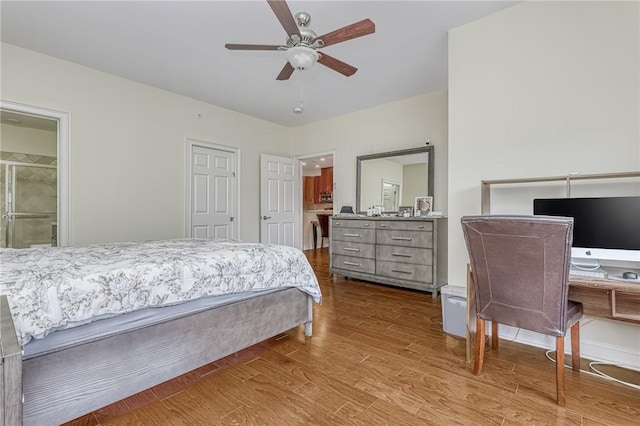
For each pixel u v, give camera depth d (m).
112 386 1.40
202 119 4.41
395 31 2.61
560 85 2.12
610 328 1.96
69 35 2.70
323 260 5.98
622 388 1.68
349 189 4.93
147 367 1.51
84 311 1.30
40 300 1.21
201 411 1.50
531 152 2.22
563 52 2.11
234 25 2.54
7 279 1.25
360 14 2.37
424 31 2.61
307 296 2.38
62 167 3.17
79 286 1.31
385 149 4.49
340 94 4.11
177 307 1.65
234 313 1.89
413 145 4.20
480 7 2.30
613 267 1.94
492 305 1.73
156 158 3.91
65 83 3.17
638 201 1.68
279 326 2.17
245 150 4.99
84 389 1.32
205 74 3.49
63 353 1.27
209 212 4.53
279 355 2.09
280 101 4.39
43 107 3.03
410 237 3.62
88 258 1.75
